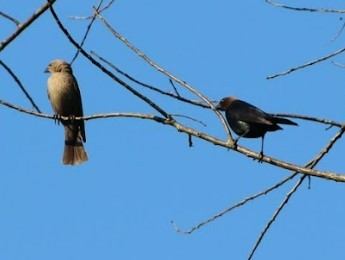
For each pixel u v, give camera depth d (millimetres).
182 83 9477
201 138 9734
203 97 9477
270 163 9328
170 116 9914
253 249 9680
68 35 9133
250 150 9453
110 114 10195
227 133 9594
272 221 9547
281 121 10844
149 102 9852
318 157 9727
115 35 9477
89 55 9414
